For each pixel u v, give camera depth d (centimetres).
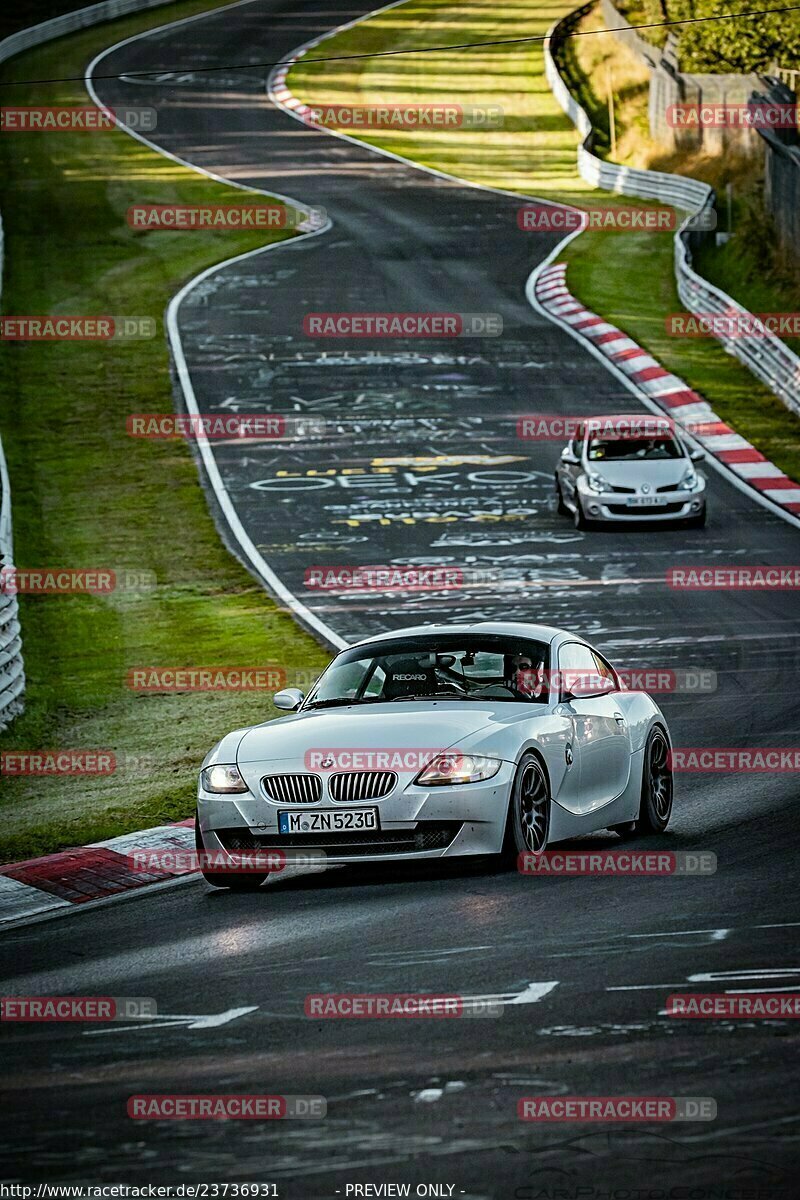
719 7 11862
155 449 6656
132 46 16650
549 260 9869
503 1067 1180
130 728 3347
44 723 3441
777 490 5856
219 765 1997
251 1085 1171
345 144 13300
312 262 9950
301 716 2122
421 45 16350
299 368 7844
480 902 1780
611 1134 1038
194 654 4069
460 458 6419
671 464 5394
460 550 5166
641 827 2294
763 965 1445
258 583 4853
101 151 12962
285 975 1501
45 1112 1141
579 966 1470
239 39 16950
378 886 1934
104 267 9881
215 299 9144
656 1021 1280
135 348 8256
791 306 8362
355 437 6750
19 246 10375
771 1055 1180
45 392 7556
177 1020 1372
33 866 2198
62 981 1566
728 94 11988
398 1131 1059
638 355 7825
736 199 10731
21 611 4634
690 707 3297
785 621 4147
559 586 4653
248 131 13688
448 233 10656
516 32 16412
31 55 16312
